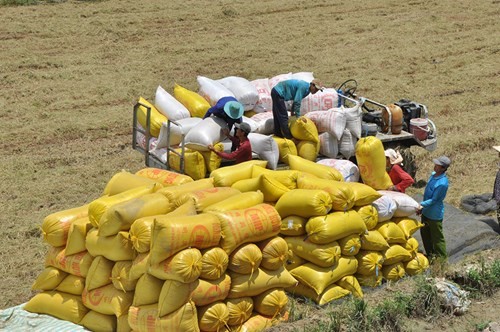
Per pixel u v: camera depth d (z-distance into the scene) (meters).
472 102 17.89
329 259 8.28
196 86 17.77
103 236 7.40
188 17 23.20
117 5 23.50
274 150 10.10
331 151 10.69
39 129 14.85
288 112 11.30
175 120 10.68
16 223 10.81
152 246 6.91
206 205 7.76
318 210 8.22
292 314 8.05
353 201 8.49
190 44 20.80
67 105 16.20
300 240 8.43
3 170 12.80
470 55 21.70
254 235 7.47
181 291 6.98
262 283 7.57
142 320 7.16
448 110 17.25
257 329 7.57
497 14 26.17
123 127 15.36
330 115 10.59
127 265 7.37
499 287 9.02
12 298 8.72
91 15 22.31
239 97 11.36
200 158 9.75
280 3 25.70
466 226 10.55
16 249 10.02
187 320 7.01
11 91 16.70
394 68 20.23
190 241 6.97
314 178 8.83
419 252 9.90
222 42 21.17
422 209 9.45
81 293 7.84
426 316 8.25
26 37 20.00
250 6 24.97
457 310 8.34
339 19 24.52
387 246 8.80
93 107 16.28
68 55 19.14
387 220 9.09
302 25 23.52
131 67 18.77
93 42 20.27
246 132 9.70
